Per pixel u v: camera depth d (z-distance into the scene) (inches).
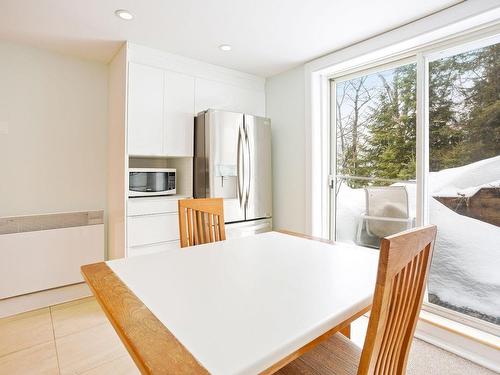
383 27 83.8
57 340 77.0
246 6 72.7
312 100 109.3
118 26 82.9
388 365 32.4
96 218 106.3
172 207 101.4
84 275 42.7
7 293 88.3
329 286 38.3
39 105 99.9
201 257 51.3
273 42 93.6
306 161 112.0
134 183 97.6
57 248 97.4
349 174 109.7
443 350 73.4
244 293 36.0
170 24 81.8
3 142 93.9
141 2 70.8
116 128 102.3
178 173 115.5
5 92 93.8
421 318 80.3
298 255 52.6
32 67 98.1
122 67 95.4
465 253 80.3
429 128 86.7
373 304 26.4
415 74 90.3
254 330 27.5
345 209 111.0
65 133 105.2
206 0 70.0
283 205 123.3
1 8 73.3
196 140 108.1
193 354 23.8
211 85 112.3
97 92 111.6
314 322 29.1
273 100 126.7
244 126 110.7
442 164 84.3
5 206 94.7
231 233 107.4
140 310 31.4
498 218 74.6
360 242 106.4
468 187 79.4
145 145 96.3
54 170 103.2
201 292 36.3
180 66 104.0
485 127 76.0
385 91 98.2
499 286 74.6
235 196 108.9
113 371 65.2
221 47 97.1
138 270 44.5
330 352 41.1
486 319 76.4
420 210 86.8
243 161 110.0
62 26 83.0
